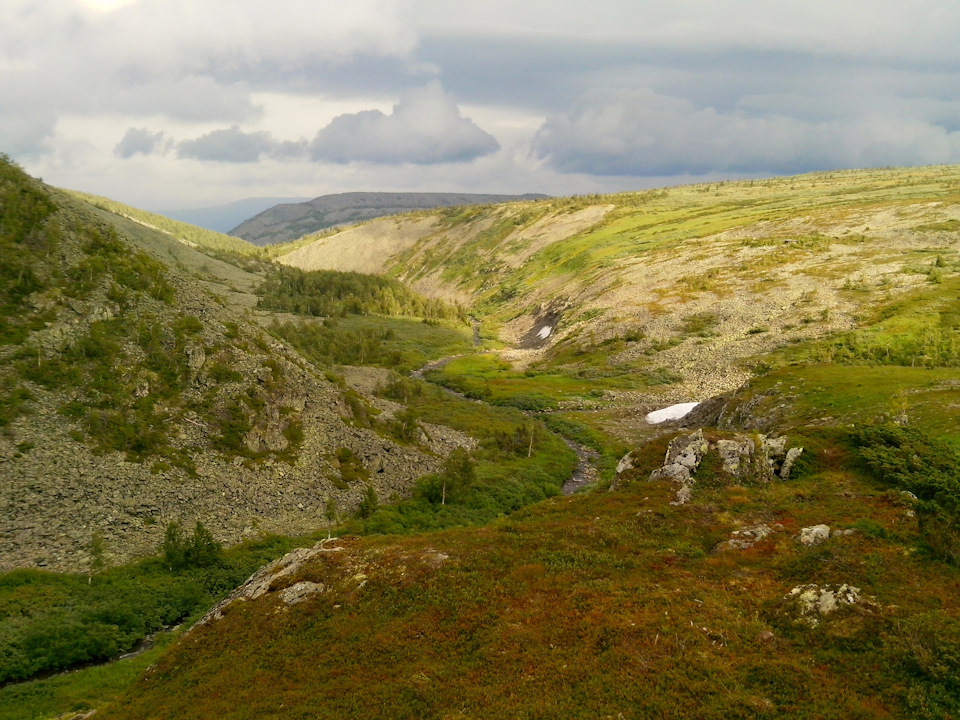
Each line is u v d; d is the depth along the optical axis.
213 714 23.75
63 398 59.09
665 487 40.66
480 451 91.25
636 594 28.33
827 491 37.66
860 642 22.73
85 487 51.91
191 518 54.69
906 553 28.72
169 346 71.69
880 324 125.12
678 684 21.69
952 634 21.67
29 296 66.88
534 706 21.33
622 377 138.75
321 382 85.44
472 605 29.16
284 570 36.09
